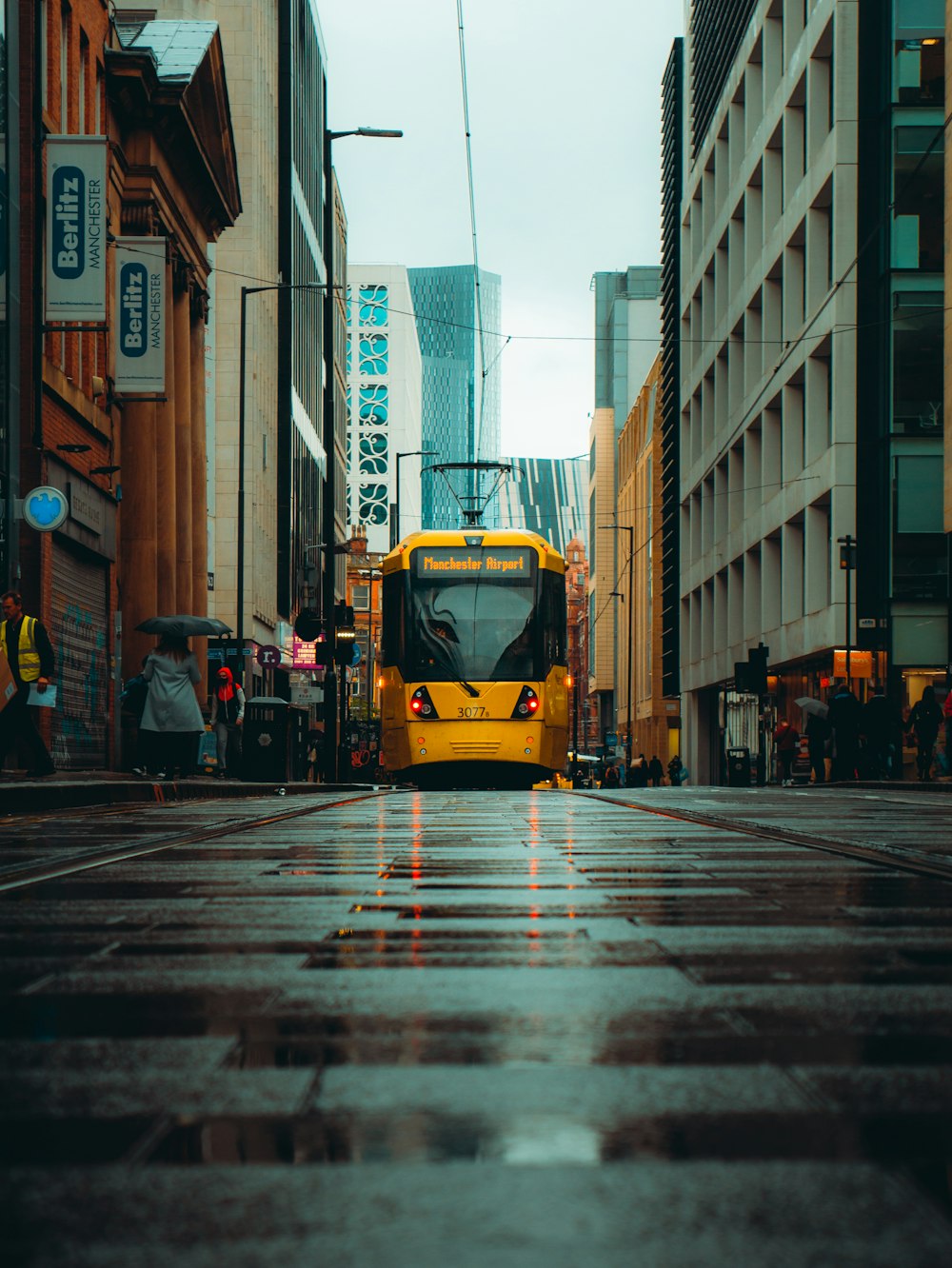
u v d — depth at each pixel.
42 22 26.38
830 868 8.01
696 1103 2.87
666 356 73.75
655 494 88.62
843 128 39.22
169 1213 2.19
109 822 13.12
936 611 37.25
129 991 4.23
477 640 25.27
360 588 121.25
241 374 39.00
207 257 42.78
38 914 6.05
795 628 43.59
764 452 48.41
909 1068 3.19
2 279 24.30
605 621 126.00
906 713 37.34
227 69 56.81
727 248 55.97
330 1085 3.04
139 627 24.25
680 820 13.38
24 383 25.78
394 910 6.13
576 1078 3.10
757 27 49.59
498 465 38.25
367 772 58.88
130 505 34.09
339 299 98.62
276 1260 1.99
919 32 38.03
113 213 32.72
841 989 4.21
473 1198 2.26
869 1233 2.10
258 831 11.62
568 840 10.41
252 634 56.22
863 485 38.97
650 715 90.56
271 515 63.06
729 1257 2.00
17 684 17.05
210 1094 2.97
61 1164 2.45
